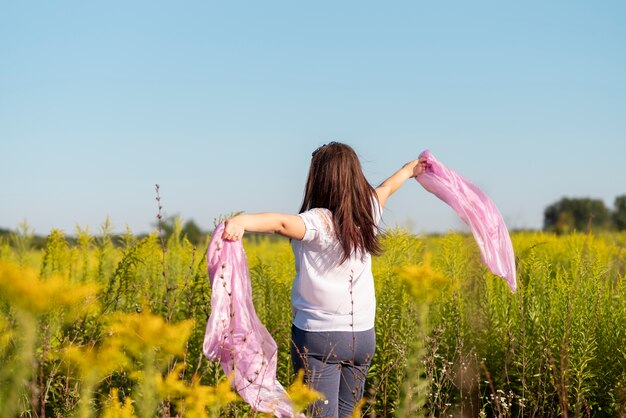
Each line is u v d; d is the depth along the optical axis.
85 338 3.71
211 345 3.10
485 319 4.83
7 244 6.16
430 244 6.75
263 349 3.14
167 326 2.02
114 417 2.35
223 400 2.27
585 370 4.34
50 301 1.76
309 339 3.19
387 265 5.36
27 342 1.77
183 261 5.59
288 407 3.06
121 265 4.54
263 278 5.15
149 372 2.07
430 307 5.10
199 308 4.18
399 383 4.01
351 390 3.36
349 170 3.18
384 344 4.38
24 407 2.97
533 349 4.54
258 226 2.98
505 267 4.15
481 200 4.13
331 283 3.16
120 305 4.41
